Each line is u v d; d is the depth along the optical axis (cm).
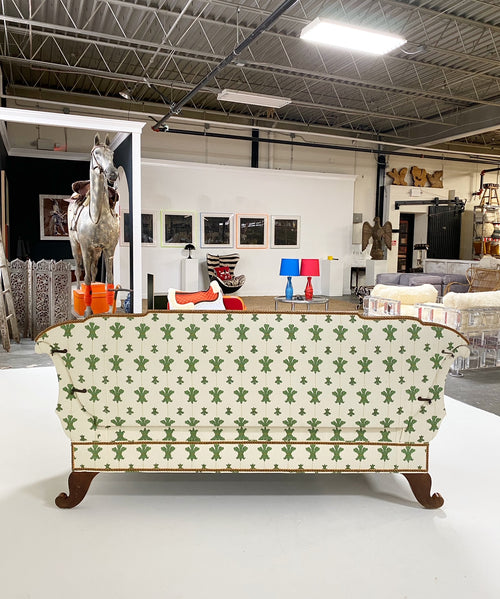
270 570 188
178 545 204
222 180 1187
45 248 1041
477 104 1136
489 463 288
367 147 1411
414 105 1053
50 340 219
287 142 1226
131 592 175
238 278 1129
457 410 387
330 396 226
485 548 205
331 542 208
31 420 351
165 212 1133
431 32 751
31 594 173
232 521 223
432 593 177
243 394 225
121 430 228
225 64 701
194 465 230
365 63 894
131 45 834
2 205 834
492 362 549
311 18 700
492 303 527
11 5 684
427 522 225
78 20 731
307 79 948
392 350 223
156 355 221
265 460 230
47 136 1066
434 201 1467
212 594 175
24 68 956
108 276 646
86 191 684
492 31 726
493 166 1584
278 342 221
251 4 667
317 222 1306
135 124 717
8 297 615
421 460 233
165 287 1146
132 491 252
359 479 270
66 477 265
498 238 1441
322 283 1301
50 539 207
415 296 640
